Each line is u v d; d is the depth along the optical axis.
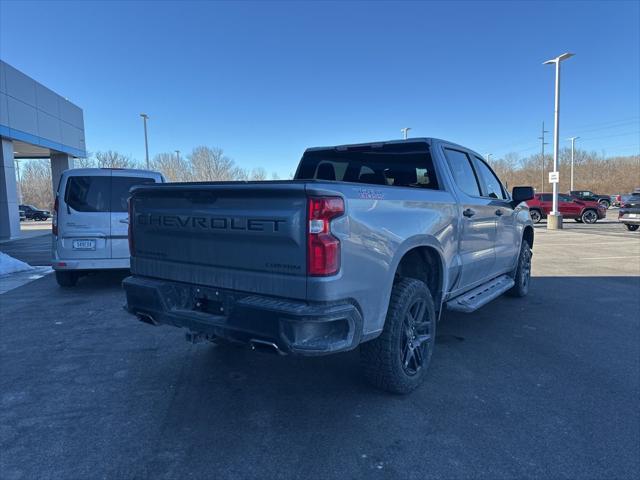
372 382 3.59
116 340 5.13
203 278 3.31
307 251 2.75
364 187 3.12
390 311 3.42
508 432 3.10
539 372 4.13
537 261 11.07
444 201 4.12
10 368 4.31
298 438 3.04
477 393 3.70
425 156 4.55
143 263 3.81
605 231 20.53
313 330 2.76
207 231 3.23
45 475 2.66
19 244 17.66
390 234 3.26
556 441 2.99
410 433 3.09
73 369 4.28
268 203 2.90
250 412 3.41
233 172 63.88
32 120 20.91
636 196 21.05
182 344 4.99
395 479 2.60
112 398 3.66
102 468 2.72
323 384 3.90
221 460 2.79
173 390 3.81
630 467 2.71
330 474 2.65
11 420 3.31
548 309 6.36
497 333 5.28
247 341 2.99
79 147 26.55
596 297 7.11
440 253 3.99
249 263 3.03
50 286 8.29
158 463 2.77
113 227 7.41
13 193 19.92
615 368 4.22
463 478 2.61
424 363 3.84
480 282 5.32
